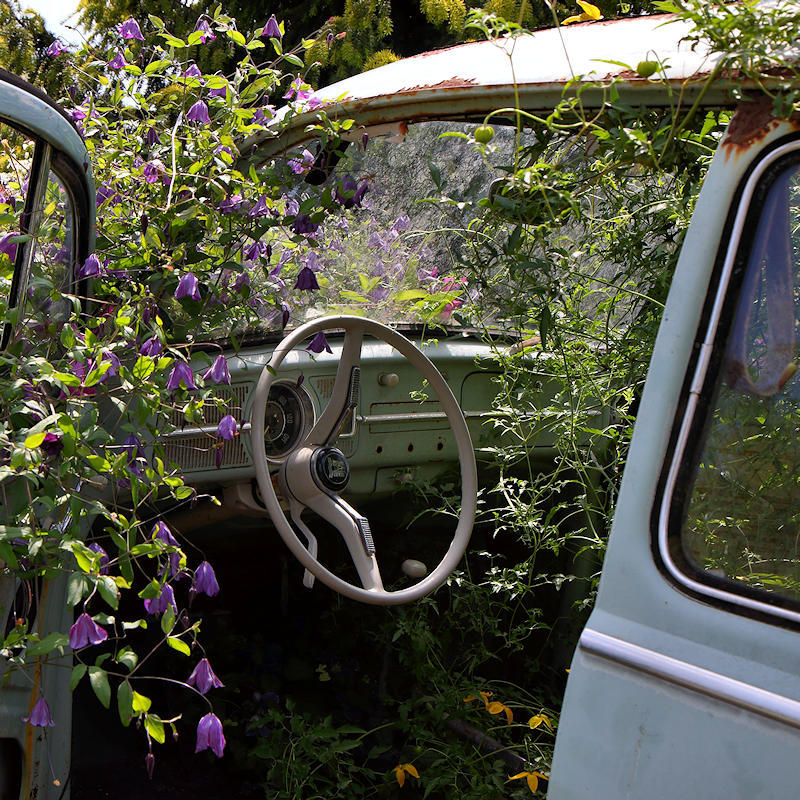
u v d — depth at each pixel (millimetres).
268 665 3432
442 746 2990
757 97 1630
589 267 3209
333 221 3197
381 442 3041
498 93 2227
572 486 3490
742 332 1585
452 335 3221
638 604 1543
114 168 2951
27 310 2137
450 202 2604
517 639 3260
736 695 1391
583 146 2416
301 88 2982
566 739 1559
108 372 2135
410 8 7352
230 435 2363
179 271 2740
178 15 6809
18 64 6000
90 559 1898
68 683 2322
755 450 1586
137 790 2971
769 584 1507
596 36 2369
